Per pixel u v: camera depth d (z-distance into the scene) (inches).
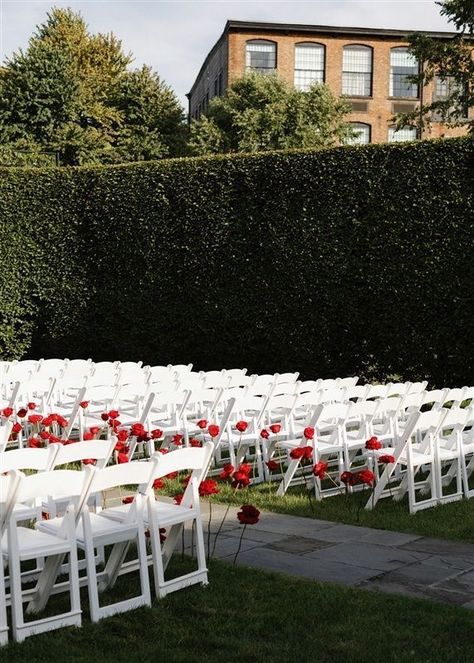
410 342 566.3
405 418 400.2
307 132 1343.5
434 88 1549.0
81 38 1619.1
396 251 569.6
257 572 217.9
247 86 1400.1
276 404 355.3
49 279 760.3
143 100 1505.9
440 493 305.1
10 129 1323.8
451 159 546.9
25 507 222.5
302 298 617.6
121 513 205.0
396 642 172.6
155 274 705.0
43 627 174.4
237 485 229.5
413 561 232.2
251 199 645.3
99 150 1369.3
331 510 293.4
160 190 697.0
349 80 1547.7
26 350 785.6
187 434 362.9
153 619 184.2
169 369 498.9
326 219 603.2
